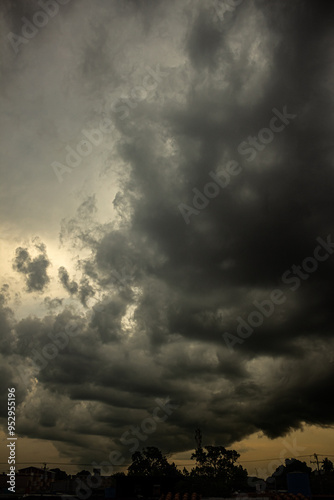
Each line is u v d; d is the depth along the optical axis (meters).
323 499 40.59
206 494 53.97
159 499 42.31
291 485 41.84
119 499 45.88
